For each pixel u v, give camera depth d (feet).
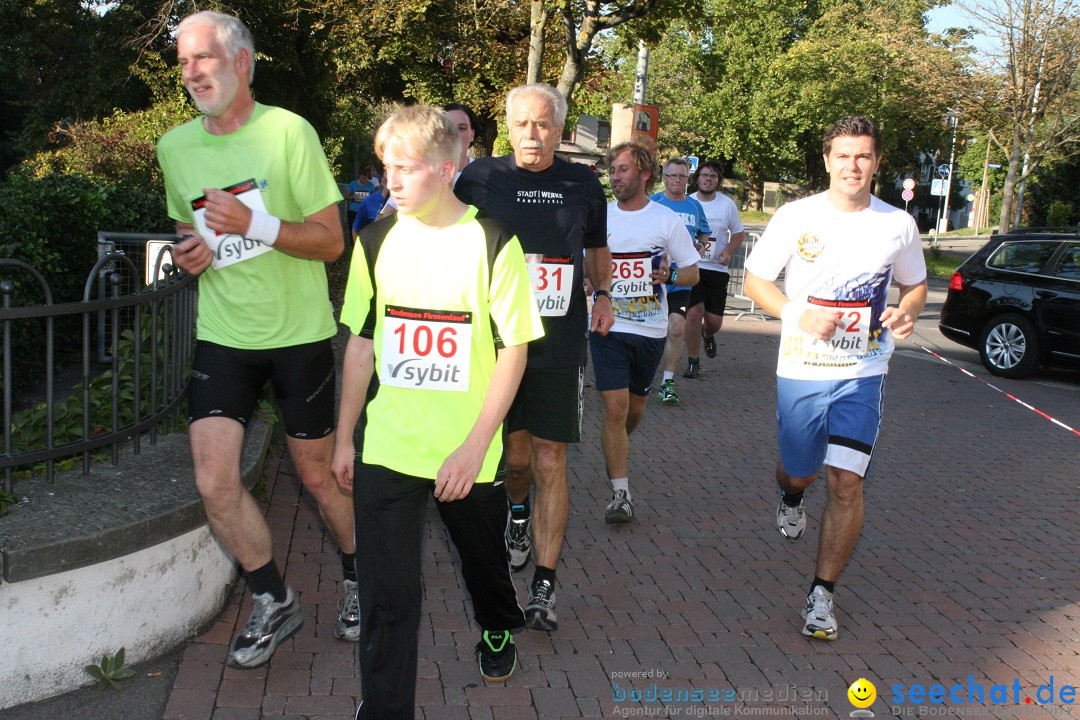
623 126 36.55
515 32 69.72
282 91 77.20
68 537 10.37
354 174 140.77
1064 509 19.72
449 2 65.92
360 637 9.52
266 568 11.16
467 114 15.71
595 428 24.45
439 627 12.94
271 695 10.85
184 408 15.46
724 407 27.50
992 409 29.86
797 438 13.58
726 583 14.87
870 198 13.08
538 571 12.80
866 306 12.94
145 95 78.02
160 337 14.21
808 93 150.92
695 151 179.01
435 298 9.42
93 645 10.82
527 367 12.55
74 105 80.33
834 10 147.95
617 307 16.88
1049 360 36.06
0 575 9.97
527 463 13.97
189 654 11.60
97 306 11.85
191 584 11.90
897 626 13.66
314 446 11.47
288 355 11.10
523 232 12.73
